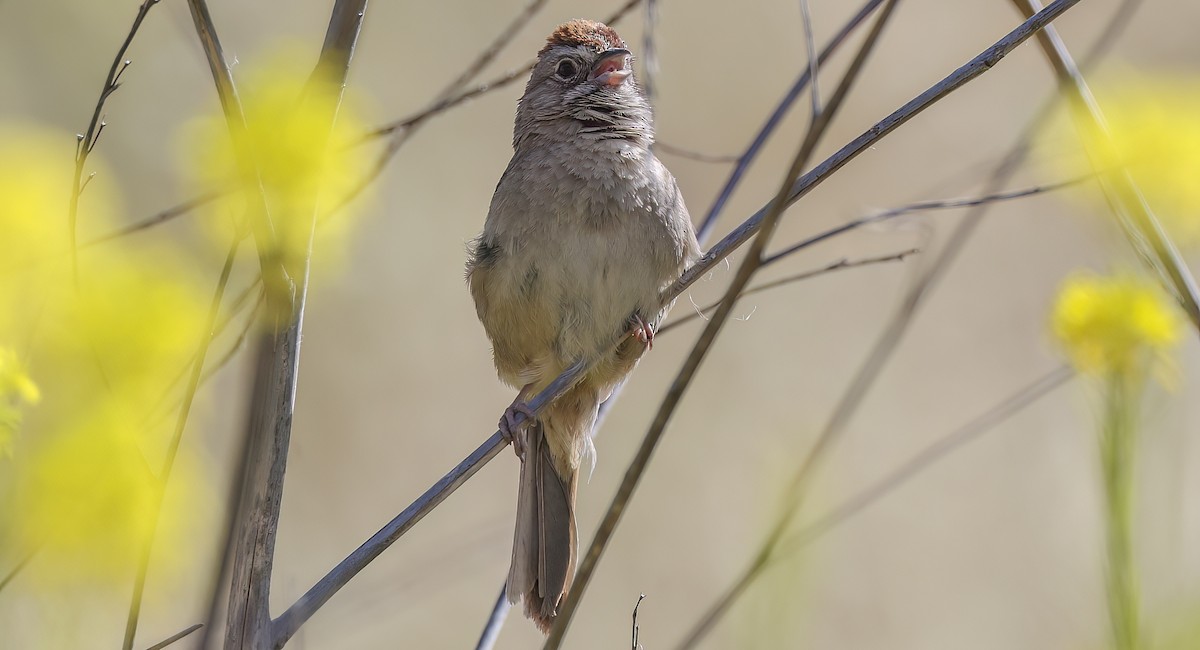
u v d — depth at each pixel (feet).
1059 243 51.13
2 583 15.19
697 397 46.01
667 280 28.43
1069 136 27.12
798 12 56.90
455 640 40.63
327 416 44.21
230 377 35.68
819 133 17.30
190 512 18.25
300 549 41.45
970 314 50.08
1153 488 20.27
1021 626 41.32
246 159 16.33
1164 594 19.20
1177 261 22.62
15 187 16.69
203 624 16.71
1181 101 23.16
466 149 50.08
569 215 28.07
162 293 15.90
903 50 56.08
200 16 16.55
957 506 44.55
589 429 29.53
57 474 15.29
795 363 47.93
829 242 51.65
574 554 28.94
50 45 45.19
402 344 46.29
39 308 16.42
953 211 51.75
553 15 53.01
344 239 18.60
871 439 46.11
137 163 44.29
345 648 39.86
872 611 41.63
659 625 40.45
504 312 28.94
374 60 50.03
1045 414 47.03
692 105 54.54
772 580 19.93
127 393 15.61
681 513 42.50
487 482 44.83
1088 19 55.77
